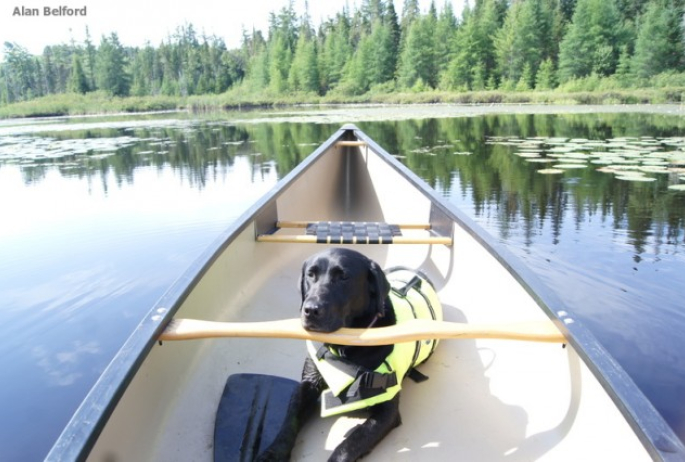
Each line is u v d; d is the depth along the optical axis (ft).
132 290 15.15
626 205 22.30
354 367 5.89
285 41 144.97
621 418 4.82
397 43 132.36
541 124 54.60
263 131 57.57
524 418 6.23
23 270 16.70
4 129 64.54
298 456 5.80
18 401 10.34
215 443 5.76
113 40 149.59
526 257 16.52
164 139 51.03
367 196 18.07
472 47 107.86
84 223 21.79
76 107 113.91
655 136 41.86
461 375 7.22
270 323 5.85
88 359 11.77
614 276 14.85
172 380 6.39
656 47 83.87
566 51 95.71
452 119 63.41
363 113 76.28
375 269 6.37
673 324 12.06
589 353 5.22
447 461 5.74
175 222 21.79
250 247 9.82
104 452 4.64
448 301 9.46
